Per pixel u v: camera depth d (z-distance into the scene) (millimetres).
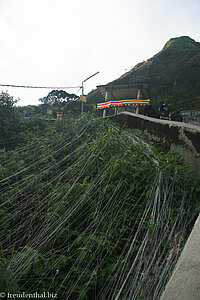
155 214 2949
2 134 7254
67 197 3271
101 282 2096
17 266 2129
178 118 9891
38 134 7754
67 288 2062
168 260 2012
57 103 36500
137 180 3580
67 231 2732
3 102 8148
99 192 3268
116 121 8297
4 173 4559
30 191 3904
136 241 2473
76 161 4695
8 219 3154
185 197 3541
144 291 1705
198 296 1300
